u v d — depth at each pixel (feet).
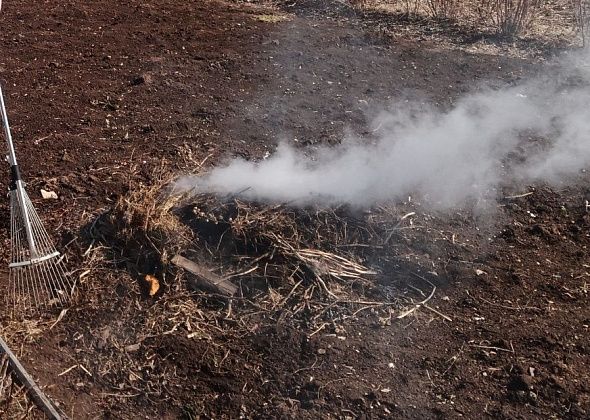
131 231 12.21
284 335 11.02
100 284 11.71
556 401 9.90
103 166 14.82
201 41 21.20
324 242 12.35
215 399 10.14
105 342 10.86
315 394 10.09
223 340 10.98
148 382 10.35
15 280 11.80
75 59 19.86
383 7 24.20
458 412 9.77
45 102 17.43
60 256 12.20
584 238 13.37
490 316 11.46
